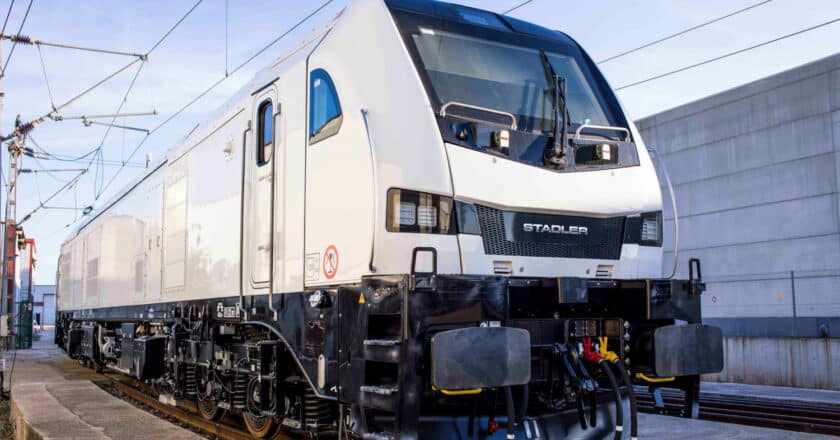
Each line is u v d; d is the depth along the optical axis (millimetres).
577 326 6152
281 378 7043
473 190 5777
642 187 6676
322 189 6363
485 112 6070
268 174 7414
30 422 9312
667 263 24031
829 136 20359
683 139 24438
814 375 15820
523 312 6230
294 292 6668
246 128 7984
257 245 7551
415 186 5672
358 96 6102
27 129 20203
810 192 20719
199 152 9602
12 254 30984
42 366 21906
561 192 6176
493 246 5859
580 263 6246
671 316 6422
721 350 6539
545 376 6090
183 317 9906
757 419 11164
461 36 6449
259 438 8188
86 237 19688
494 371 5336
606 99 7012
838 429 9961
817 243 20422
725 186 23000
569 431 6195
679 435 9109
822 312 19406
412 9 6344
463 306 5418
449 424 5695
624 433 6504
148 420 9633
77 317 20547
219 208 8688
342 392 5730
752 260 22031
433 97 5855
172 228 10688
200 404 10148
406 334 5211
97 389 13602
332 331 5922
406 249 5609
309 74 6781
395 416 5195
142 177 13109
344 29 6500
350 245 5906
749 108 22484
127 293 13789
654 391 6887
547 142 6301
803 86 21094
